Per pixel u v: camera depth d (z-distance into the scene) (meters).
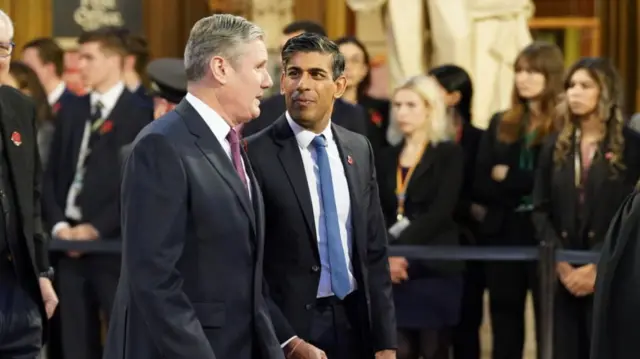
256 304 8.09
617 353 9.13
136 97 13.84
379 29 21.06
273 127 9.48
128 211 7.71
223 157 7.96
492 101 17.12
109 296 12.65
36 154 10.20
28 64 15.66
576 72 12.06
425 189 12.56
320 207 9.37
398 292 12.16
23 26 19.64
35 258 10.14
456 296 12.12
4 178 9.73
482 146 13.09
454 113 13.81
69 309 12.70
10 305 9.70
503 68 17.20
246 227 7.98
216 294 7.87
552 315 11.72
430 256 12.10
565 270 11.75
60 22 19.88
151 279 7.59
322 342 9.28
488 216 12.95
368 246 9.71
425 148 12.66
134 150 7.80
